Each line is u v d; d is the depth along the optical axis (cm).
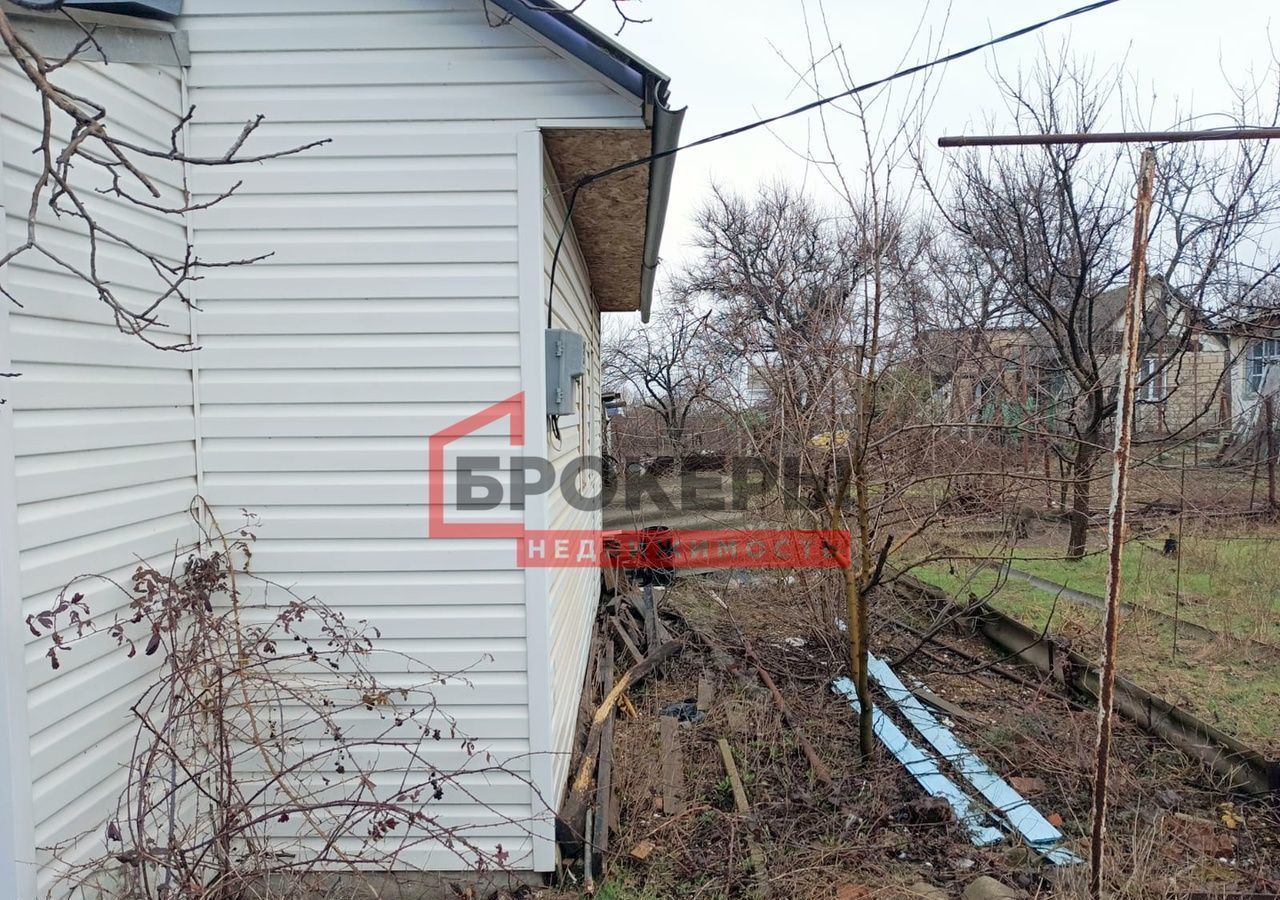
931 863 327
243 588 294
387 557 297
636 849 326
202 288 286
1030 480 427
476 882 300
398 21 285
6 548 191
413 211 289
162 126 269
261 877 273
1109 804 367
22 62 153
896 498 412
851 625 420
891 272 474
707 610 739
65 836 209
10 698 190
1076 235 817
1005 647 611
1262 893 293
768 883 306
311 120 285
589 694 502
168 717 249
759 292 445
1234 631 590
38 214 207
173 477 273
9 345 194
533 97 287
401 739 299
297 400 291
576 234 474
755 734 451
